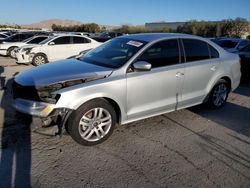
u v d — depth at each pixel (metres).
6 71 10.36
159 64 4.51
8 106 5.55
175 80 4.65
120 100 4.04
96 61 4.54
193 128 4.73
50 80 3.72
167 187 3.06
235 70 5.83
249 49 9.34
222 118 5.27
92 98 3.76
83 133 3.84
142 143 4.09
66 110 3.63
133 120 4.34
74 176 3.21
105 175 3.25
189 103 5.07
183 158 3.69
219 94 5.72
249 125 4.97
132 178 3.21
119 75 4.03
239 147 4.07
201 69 5.06
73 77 3.80
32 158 3.55
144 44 4.45
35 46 12.57
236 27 45.31
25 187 2.98
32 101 3.66
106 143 4.04
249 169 3.48
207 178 3.25
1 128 4.42
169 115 5.30
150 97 4.39
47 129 3.79
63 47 13.11
